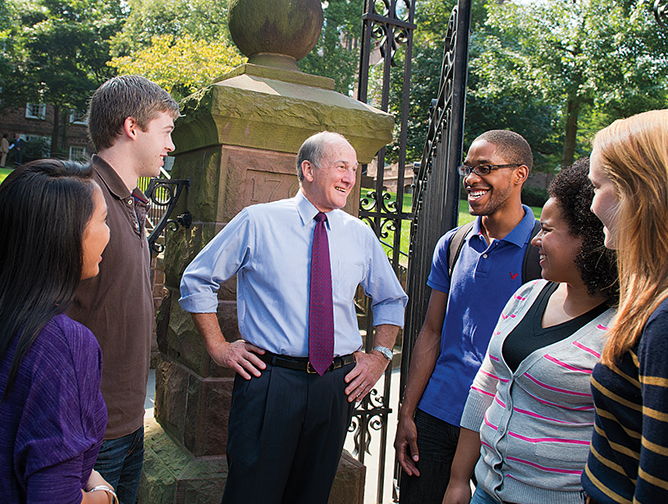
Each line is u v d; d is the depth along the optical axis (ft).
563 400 4.22
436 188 8.62
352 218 7.18
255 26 8.72
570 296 4.47
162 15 96.22
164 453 8.62
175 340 9.15
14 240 3.44
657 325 2.58
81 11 115.75
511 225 6.71
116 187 5.70
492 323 6.57
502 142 6.56
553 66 70.79
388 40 9.93
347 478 8.66
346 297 6.72
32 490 3.13
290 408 6.17
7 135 117.29
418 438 7.14
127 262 5.68
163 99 6.08
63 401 3.26
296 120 8.03
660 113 2.94
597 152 3.20
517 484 4.41
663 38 64.03
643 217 2.82
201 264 6.63
